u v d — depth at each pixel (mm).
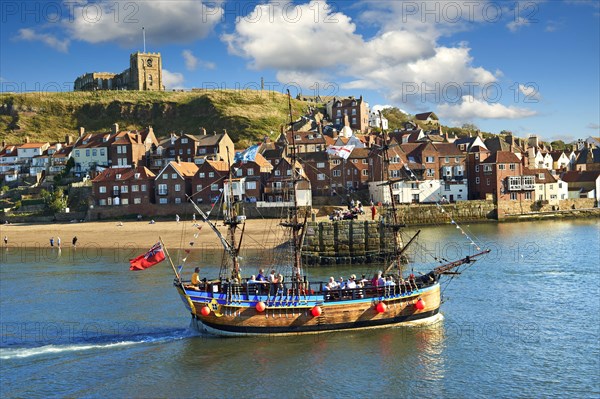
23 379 30531
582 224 105062
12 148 160125
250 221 96688
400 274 41500
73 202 123625
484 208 112688
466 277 55406
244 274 57125
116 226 101375
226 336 37500
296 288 38156
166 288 52188
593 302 45188
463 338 36812
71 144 155125
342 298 38062
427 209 107375
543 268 59656
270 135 179250
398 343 35969
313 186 119562
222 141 141375
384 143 46188
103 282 56000
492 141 139875
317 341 36438
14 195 134500
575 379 30250
